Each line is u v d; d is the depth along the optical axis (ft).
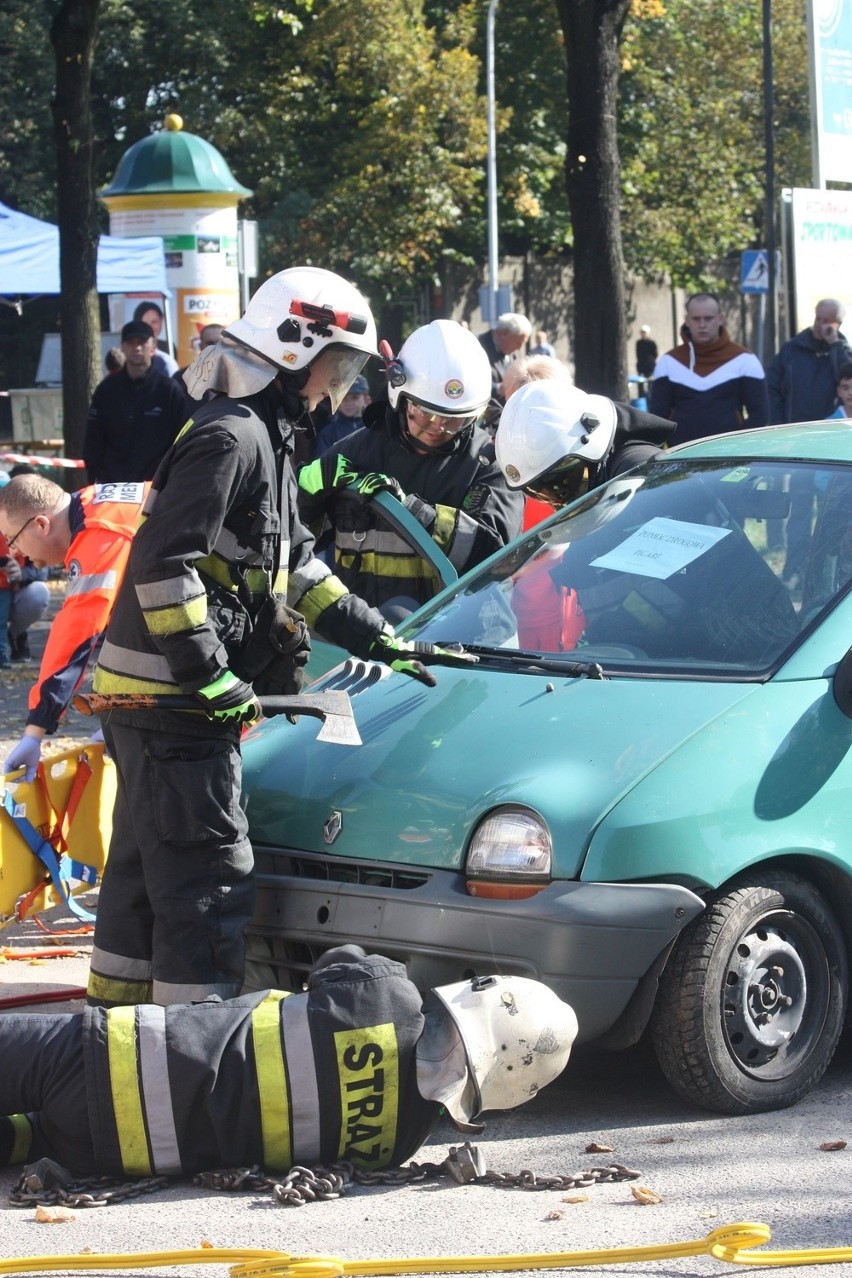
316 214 184.75
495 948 20.07
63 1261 16.55
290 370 20.67
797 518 24.58
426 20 203.72
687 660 23.09
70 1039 19.16
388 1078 19.06
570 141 61.36
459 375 28.86
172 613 19.92
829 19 81.76
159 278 97.91
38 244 91.71
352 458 30.45
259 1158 19.10
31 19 178.50
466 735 22.26
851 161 83.97
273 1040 18.98
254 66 189.88
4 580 60.49
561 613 24.98
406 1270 16.15
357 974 19.35
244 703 20.33
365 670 25.04
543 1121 21.24
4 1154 19.61
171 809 20.68
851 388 57.36
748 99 221.25
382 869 21.24
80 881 28.78
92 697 20.89
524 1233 17.48
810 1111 21.36
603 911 19.77
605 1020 20.07
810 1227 17.52
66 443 79.66
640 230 210.59
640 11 193.67
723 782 20.79
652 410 54.75
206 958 20.83
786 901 21.22
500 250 216.54
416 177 183.93
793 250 80.79
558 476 29.35
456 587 27.12
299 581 22.58
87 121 77.25
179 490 20.07
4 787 26.86
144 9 183.21
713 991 20.49
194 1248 17.17
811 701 21.95
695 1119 21.08
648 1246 16.30
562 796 20.47
